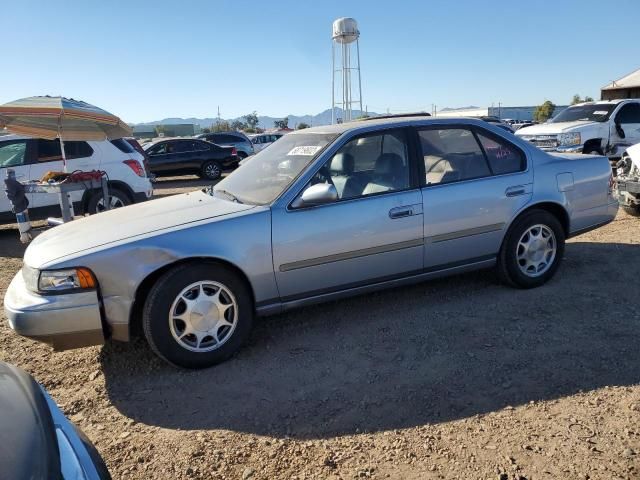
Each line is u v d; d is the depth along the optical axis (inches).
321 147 166.9
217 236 145.3
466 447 109.7
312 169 159.9
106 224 156.9
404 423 119.0
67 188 296.5
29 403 77.1
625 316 168.2
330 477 103.0
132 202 385.7
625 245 250.7
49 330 134.6
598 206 204.1
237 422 122.9
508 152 188.7
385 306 185.3
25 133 309.6
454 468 103.7
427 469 103.8
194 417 125.8
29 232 321.7
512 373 137.4
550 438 111.0
